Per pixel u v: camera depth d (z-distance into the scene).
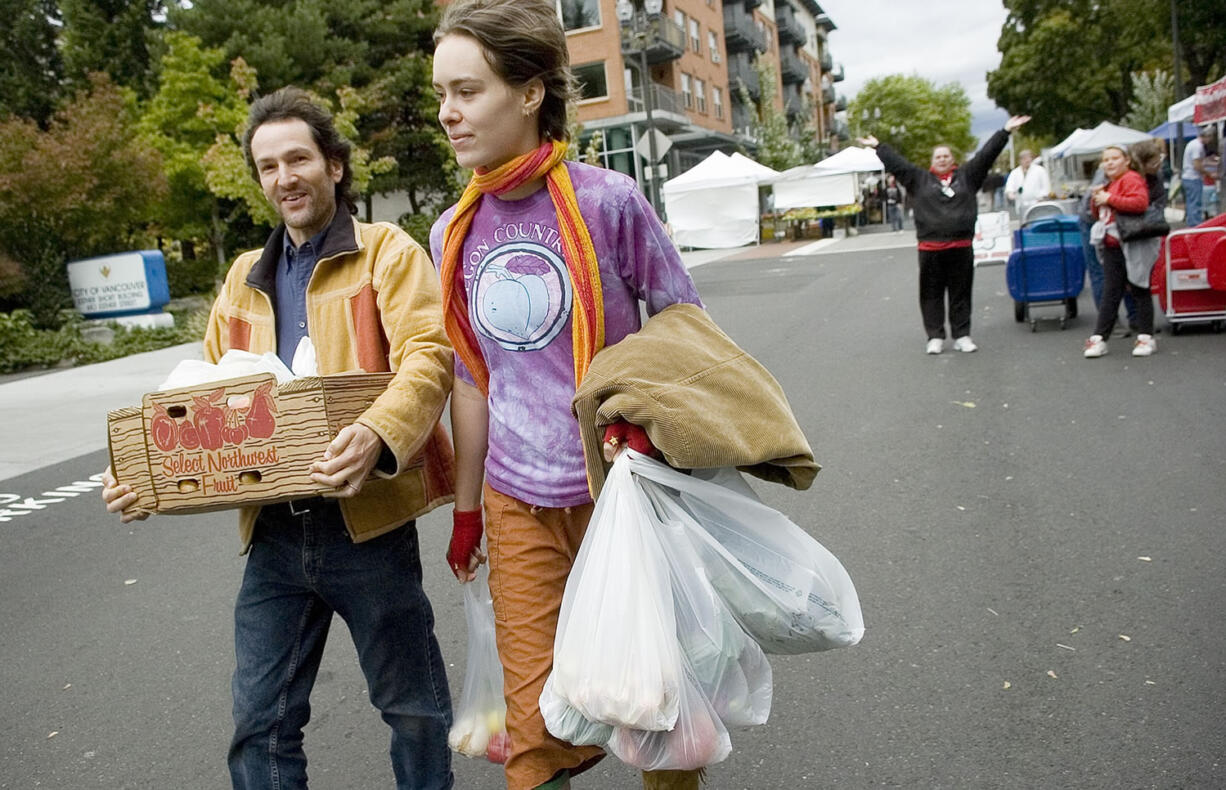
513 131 1.96
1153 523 4.44
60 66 36.94
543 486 2.04
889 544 4.49
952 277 8.95
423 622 2.32
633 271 2.03
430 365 2.10
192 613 4.49
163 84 26.48
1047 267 9.79
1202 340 8.59
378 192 34.66
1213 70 33.59
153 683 3.77
